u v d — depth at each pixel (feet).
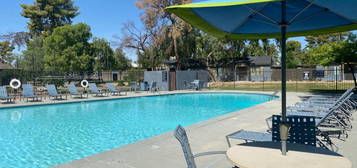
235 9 9.89
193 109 43.55
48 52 92.58
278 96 50.57
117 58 120.78
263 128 21.26
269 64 104.12
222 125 22.50
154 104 49.55
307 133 10.84
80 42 93.45
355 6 9.22
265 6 11.03
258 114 28.22
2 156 19.04
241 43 109.91
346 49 46.37
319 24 12.61
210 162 13.17
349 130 19.76
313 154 8.32
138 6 92.38
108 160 13.62
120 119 34.19
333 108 17.95
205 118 35.35
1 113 37.35
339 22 12.26
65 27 92.02
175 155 14.42
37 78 61.82
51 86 48.78
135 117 35.83
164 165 12.94
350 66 50.72
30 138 24.21
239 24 12.07
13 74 63.00
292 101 40.86
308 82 87.15
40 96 49.34
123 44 99.86
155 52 98.84
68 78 65.26
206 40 103.65
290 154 8.34
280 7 11.12
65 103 45.27
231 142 17.04
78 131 27.14
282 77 9.20
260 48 134.82
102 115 37.32
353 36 51.42
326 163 7.48
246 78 106.01
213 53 104.47
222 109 43.65
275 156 8.16
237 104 49.67
